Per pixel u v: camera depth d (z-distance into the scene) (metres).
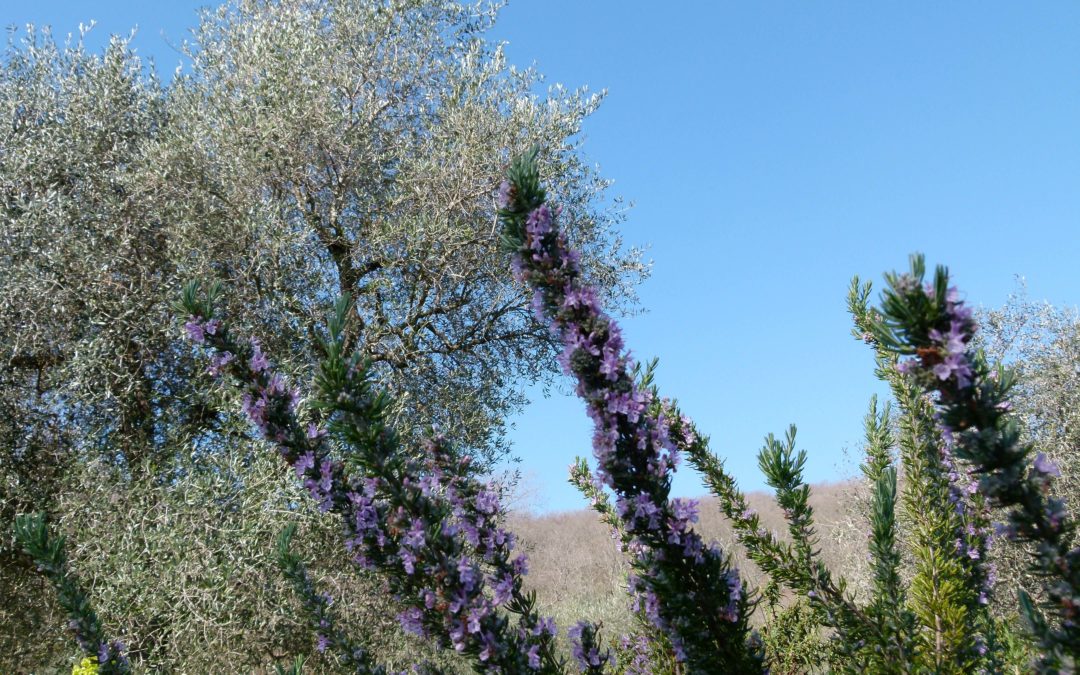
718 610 1.69
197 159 7.26
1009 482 1.16
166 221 7.08
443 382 8.71
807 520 2.14
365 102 8.35
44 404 7.10
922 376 1.19
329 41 8.14
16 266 6.59
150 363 7.26
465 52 8.67
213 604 5.67
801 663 2.69
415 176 7.71
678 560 1.69
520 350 9.30
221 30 8.52
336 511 1.96
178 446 6.99
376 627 6.38
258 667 6.55
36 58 7.76
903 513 2.27
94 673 2.36
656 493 1.66
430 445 2.21
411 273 7.96
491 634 1.74
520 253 1.72
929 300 1.17
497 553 2.05
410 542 1.77
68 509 6.41
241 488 6.42
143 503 6.28
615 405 1.62
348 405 1.82
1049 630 1.16
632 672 2.29
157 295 6.85
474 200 7.86
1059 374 7.75
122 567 5.76
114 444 6.98
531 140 7.75
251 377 2.03
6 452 6.79
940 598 1.93
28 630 6.94
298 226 7.71
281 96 7.41
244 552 5.98
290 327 7.09
